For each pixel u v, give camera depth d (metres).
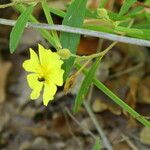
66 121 0.33
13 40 0.19
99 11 0.19
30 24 0.19
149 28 0.23
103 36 0.19
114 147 0.32
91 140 0.33
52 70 0.18
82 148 0.32
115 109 0.32
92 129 0.33
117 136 0.32
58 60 0.18
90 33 0.19
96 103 0.33
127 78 0.33
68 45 0.19
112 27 0.21
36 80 0.18
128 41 0.19
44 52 0.18
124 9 0.20
